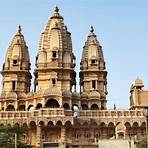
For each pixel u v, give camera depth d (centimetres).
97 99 9612
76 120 8756
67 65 9781
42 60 9794
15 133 6612
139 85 9575
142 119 8750
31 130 8662
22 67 10006
